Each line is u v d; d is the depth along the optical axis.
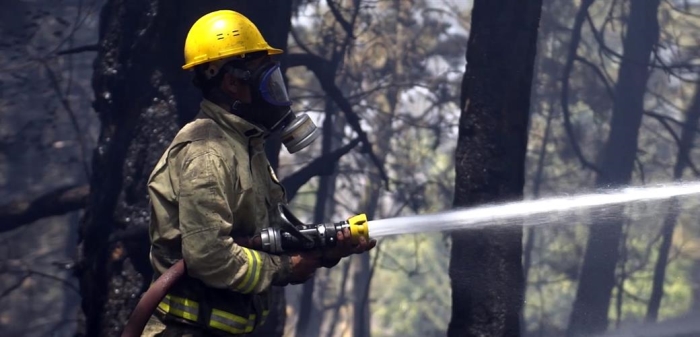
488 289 5.65
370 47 16.12
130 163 6.30
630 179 16.72
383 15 16.70
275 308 7.60
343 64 14.89
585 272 15.27
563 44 18.02
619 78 16.89
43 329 23.72
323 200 17.00
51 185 20.19
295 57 9.92
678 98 21.27
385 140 18.17
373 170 19.08
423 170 19.16
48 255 21.91
